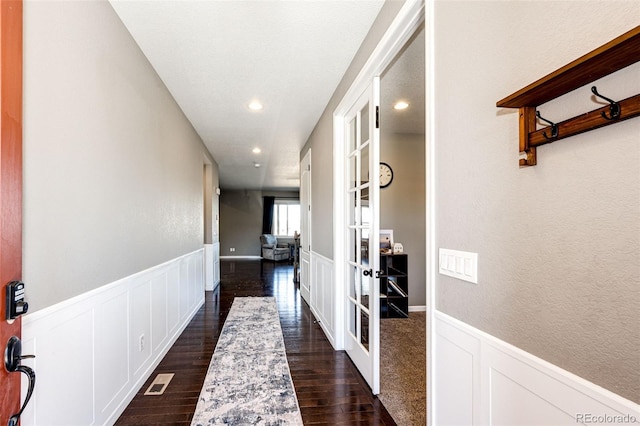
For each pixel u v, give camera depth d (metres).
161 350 2.69
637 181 0.60
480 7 1.04
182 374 2.42
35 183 1.20
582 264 0.71
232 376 2.38
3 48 0.87
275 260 10.06
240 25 1.99
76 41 1.47
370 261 2.12
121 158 1.94
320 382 2.29
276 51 2.29
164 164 2.80
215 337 3.24
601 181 0.67
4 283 0.87
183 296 3.48
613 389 0.65
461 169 1.14
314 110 3.46
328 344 3.04
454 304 1.19
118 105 1.90
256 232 11.20
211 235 5.59
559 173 0.77
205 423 1.81
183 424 1.80
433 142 1.32
